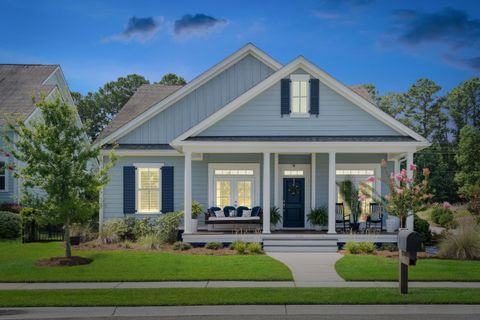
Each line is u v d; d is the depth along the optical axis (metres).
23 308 9.58
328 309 9.41
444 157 48.59
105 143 20.89
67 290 10.98
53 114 14.59
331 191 17.88
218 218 18.92
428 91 54.22
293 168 20.48
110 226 19.08
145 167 20.88
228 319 8.77
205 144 17.91
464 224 18.03
